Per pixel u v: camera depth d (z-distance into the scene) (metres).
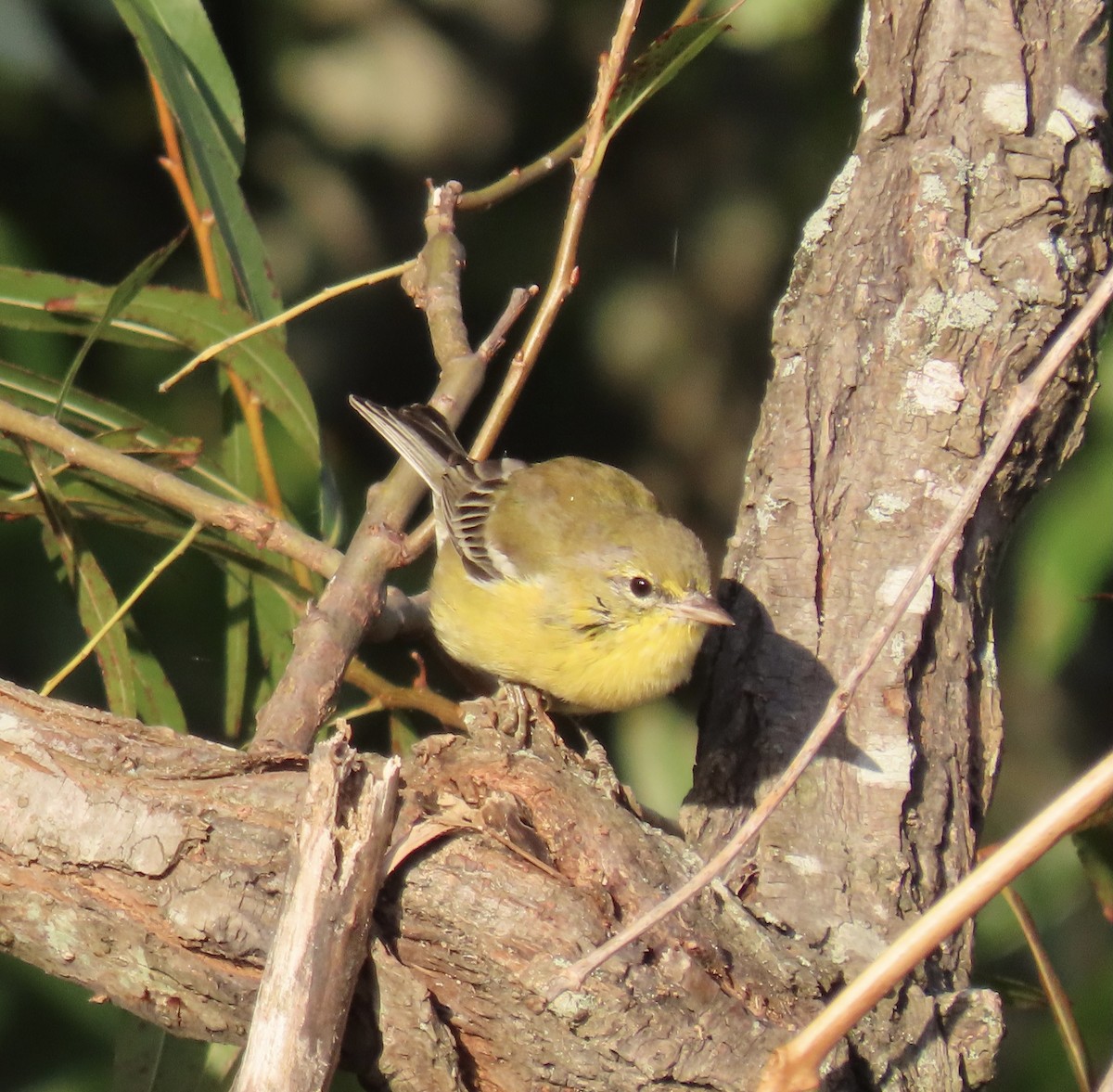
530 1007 5.60
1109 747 14.66
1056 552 10.97
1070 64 7.82
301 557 8.11
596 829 5.90
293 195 14.48
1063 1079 9.79
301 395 9.01
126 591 10.87
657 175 15.57
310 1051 5.26
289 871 5.39
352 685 10.45
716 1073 5.56
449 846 5.72
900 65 7.89
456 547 9.15
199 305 8.70
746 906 6.26
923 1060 5.93
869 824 6.80
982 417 7.36
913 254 7.57
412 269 9.55
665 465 16.02
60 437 8.16
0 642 10.86
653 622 8.58
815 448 7.53
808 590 7.33
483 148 15.13
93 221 12.80
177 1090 7.60
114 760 5.82
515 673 9.09
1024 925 7.61
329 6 14.55
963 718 7.13
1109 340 10.70
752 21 12.70
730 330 15.84
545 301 8.43
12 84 11.95
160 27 8.88
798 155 15.32
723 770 7.23
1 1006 9.87
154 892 5.64
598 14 15.34
